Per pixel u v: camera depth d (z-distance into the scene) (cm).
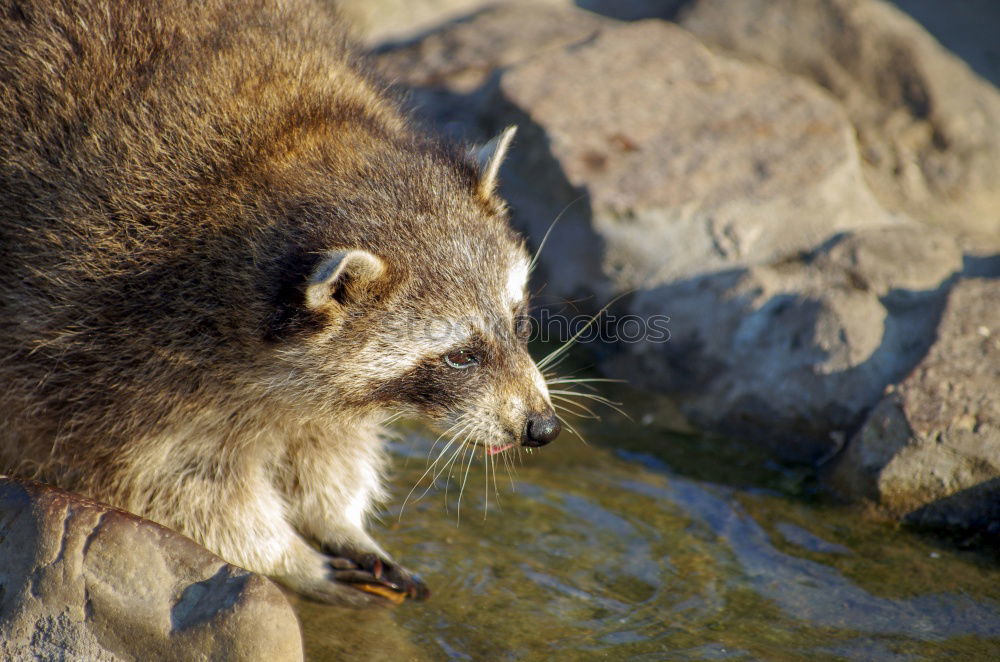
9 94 941
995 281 1312
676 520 1155
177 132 949
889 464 1158
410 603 1012
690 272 1467
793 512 1174
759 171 1546
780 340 1346
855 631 973
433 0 2280
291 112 995
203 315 931
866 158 1744
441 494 1195
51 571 828
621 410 1395
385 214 949
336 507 1096
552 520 1148
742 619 989
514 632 968
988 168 1755
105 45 961
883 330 1298
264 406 986
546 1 2247
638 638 961
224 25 1020
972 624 984
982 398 1159
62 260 921
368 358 959
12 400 941
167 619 814
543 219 1588
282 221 933
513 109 1653
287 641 820
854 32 1920
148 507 983
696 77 1752
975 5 2484
